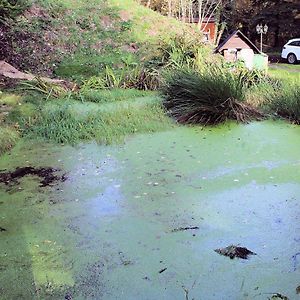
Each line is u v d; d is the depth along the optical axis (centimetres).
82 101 651
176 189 354
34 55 884
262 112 583
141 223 297
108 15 1074
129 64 880
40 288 227
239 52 852
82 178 379
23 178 381
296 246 265
